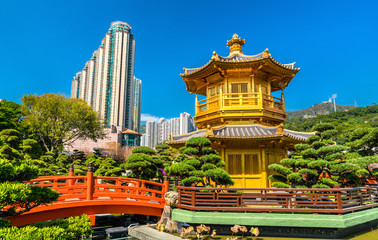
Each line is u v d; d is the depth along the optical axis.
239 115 19.73
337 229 12.46
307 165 13.96
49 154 35.41
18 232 7.21
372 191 14.82
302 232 12.54
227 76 20.77
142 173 21.81
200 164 14.58
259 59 18.73
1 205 7.28
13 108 42.09
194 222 12.73
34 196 8.55
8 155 25.23
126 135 104.00
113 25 135.50
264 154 18.17
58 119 46.44
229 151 18.61
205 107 22.11
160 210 15.93
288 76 21.95
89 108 49.44
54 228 8.46
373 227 14.61
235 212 13.05
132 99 135.00
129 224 16.58
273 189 12.58
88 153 66.38
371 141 17.83
